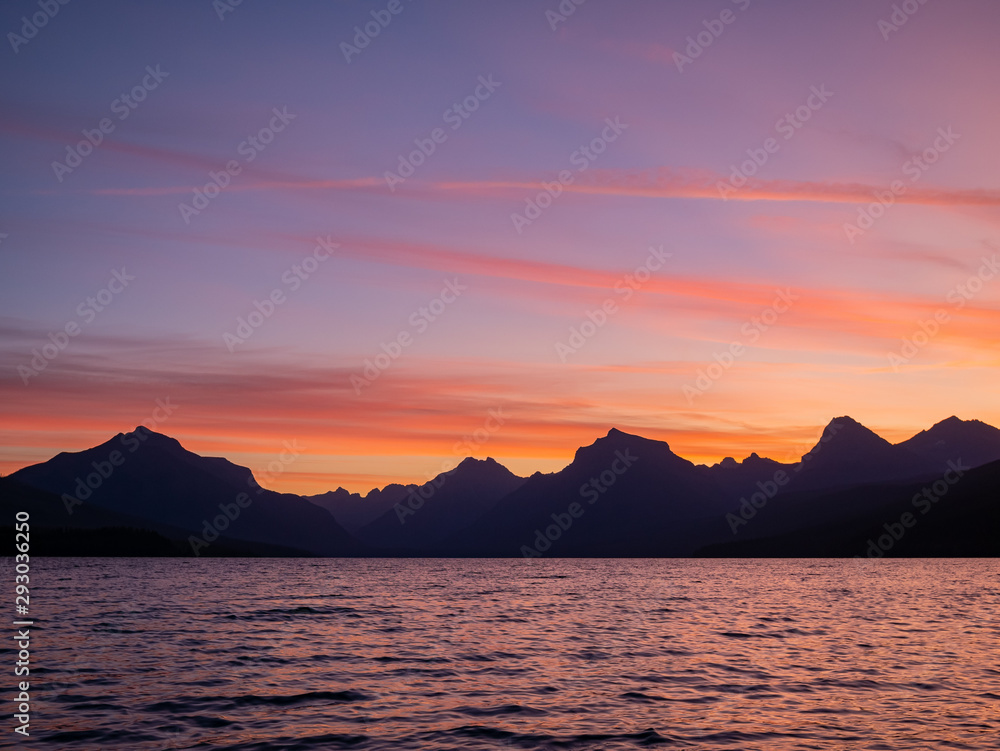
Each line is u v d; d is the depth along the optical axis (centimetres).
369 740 1955
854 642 3944
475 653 3562
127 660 3225
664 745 1909
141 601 6669
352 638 4131
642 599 7681
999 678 2850
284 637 4134
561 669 3097
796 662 3266
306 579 12525
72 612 5453
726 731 2048
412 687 2688
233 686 2670
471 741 1948
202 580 11362
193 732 2028
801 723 2144
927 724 2120
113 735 1989
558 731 2053
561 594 8631
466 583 11588
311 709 2320
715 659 3359
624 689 2661
